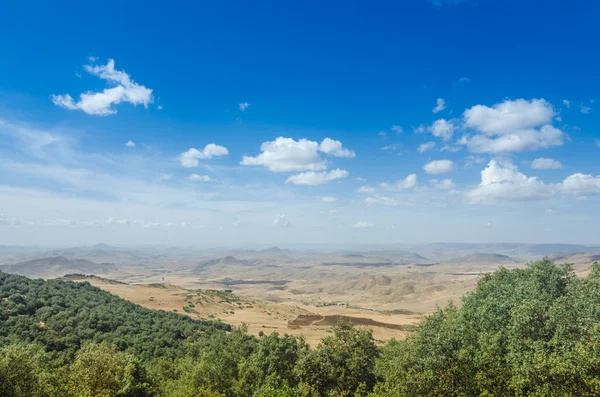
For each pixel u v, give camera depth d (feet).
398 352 146.72
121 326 273.33
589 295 115.75
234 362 174.19
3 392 111.75
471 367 111.96
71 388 126.62
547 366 94.02
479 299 162.30
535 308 105.70
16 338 210.18
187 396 138.21
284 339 171.32
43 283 339.77
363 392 145.18
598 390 89.04
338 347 161.27
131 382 141.69
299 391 138.92
